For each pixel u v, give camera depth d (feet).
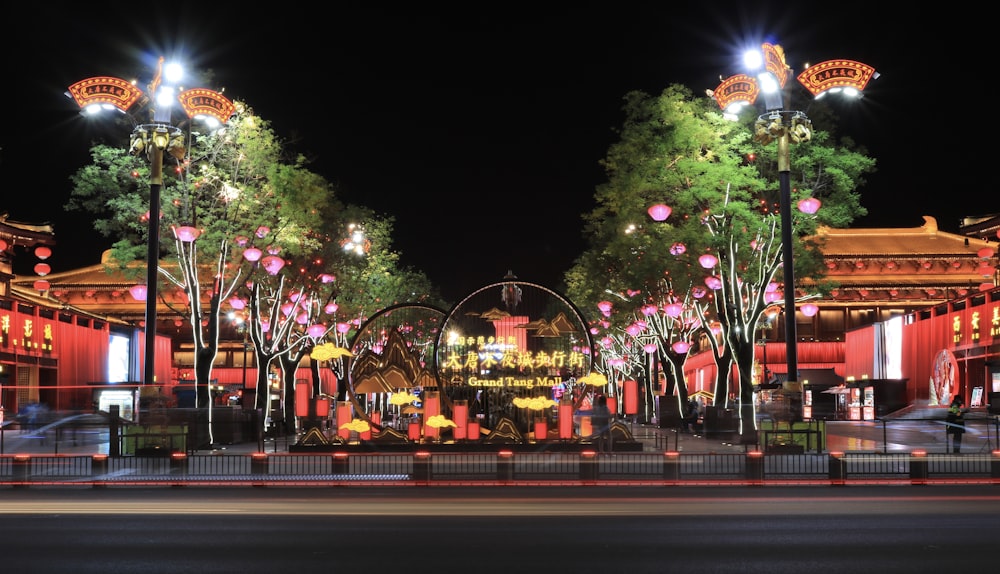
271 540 40.68
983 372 179.01
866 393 175.83
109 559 36.27
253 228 119.03
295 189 119.14
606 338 218.59
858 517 47.80
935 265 296.51
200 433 110.01
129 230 117.50
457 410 106.63
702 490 63.36
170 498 58.44
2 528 44.50
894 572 33.50
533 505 53.52
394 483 68.74
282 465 85.30
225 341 322.75
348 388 113.91
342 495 60.08
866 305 296.30
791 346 78.02
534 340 118.01
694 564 34.96
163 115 83.30
